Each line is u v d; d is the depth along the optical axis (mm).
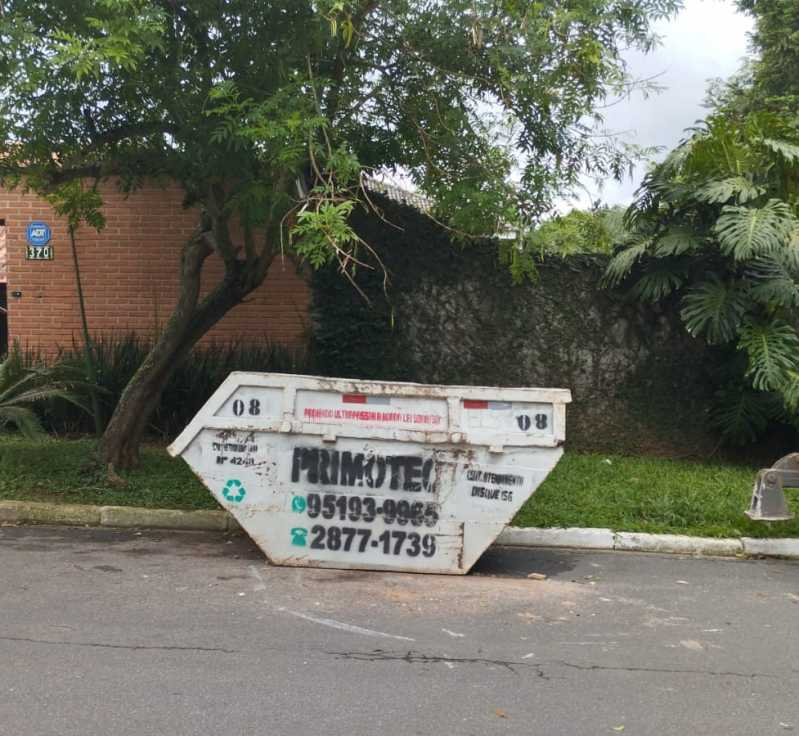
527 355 11156
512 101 8742
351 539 6805
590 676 4762
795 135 10180
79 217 10516
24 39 7023
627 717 4246
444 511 6773
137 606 5754
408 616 5734
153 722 4051
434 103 8859
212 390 11656
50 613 5555
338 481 6816
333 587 6355
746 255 9203
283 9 7789
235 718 4113
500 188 8820
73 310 12555
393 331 11000
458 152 8914
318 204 7383
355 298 10930
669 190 10344
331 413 6836
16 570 6543
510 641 5297
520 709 4305
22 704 4207
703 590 6527
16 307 12562
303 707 4254
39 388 9680
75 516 8086
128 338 11992
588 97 8703
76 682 4477
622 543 7707
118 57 6680
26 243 12523
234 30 7855
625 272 10555
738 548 7648
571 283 11109
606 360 11133
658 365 11070
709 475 9805
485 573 6902
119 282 12531
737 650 5238
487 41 8578
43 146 8336
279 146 7426
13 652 4867
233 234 12109
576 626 5625
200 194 8859
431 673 4734
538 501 8484
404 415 6816
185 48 8016
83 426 11773
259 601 5949
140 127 8602
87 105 8297
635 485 9109
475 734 4020
